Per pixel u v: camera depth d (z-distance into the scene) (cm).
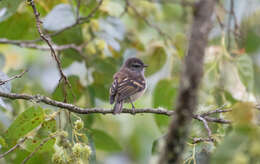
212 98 1027
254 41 1158
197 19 514
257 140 599
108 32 1215
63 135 798
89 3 1257
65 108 873
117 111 923
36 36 1302
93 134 1048
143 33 1542
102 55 1259
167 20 1561
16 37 1282
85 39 1278
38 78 1328
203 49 507
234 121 629
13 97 866
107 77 1259
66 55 1249
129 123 1500
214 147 758
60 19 1143
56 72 1312
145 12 1420
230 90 1076
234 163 600
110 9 1273
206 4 514
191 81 508
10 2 1059
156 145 885
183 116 520
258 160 593
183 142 536
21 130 848
